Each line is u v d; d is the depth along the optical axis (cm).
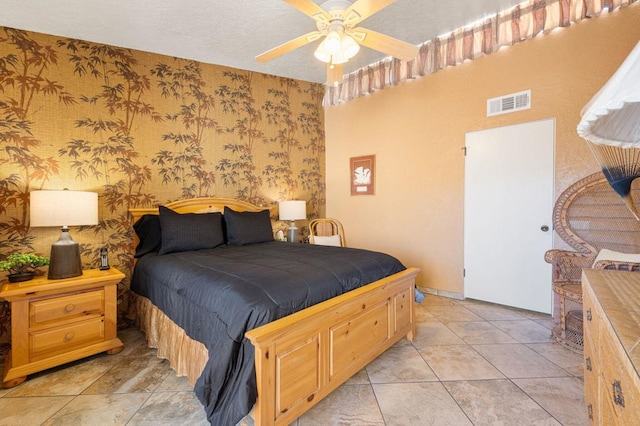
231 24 264
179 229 265
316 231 420
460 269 339
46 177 246
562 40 270
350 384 184
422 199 366
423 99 361
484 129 316
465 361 209
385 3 176
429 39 336
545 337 243
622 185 111
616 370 72
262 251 257
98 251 269
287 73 390
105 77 275
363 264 210
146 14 244
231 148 359
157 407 164
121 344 227
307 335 149
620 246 240
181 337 186
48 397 173
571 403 164
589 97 260
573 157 267
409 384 183
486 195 318
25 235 238
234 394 127
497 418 154
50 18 236
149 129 299
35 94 242
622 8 244
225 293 154
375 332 198
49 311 198
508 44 293
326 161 463
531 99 287
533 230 290
